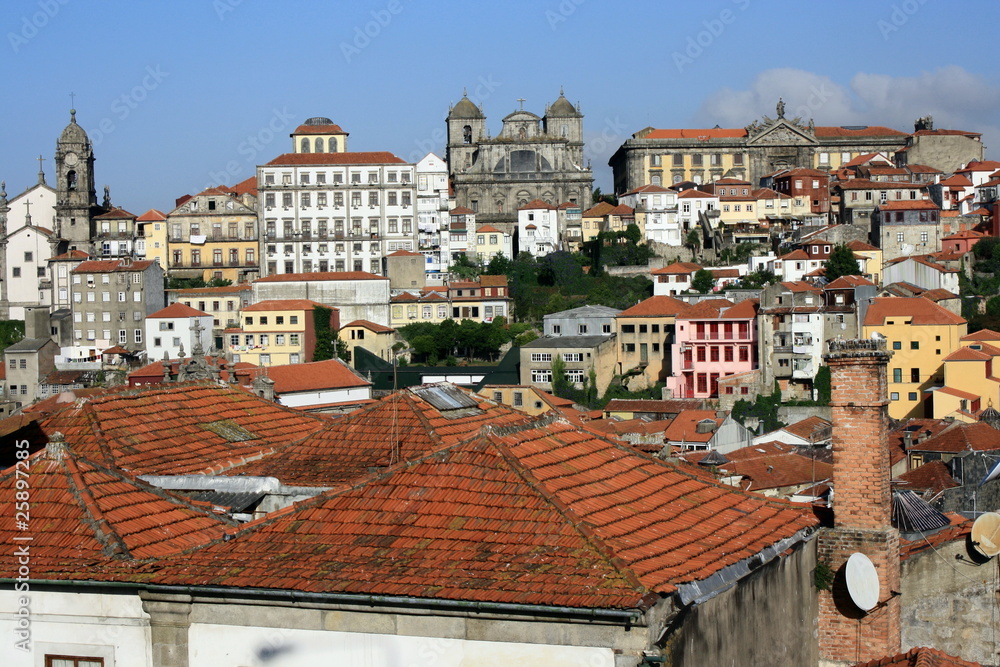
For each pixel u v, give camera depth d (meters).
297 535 26.48
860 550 31.27
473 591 23.45
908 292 186.25
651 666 22.47
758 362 165.38
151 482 34.44
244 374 87.00
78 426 36.59
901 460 93.75
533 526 25.38
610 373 177.12
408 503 26.72
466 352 193.88
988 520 34.22
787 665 29.31
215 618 25.16
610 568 23.73
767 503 31.84
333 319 198.50
